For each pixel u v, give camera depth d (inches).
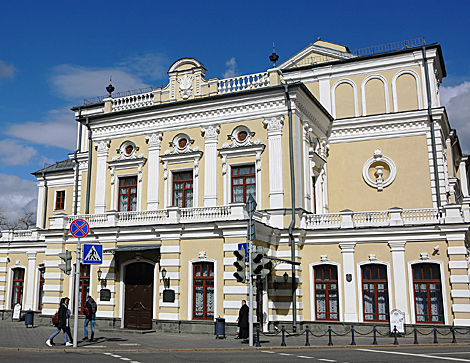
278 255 1087.0
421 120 1272.1
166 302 1020.5
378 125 1310.3
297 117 1139.3
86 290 1146.7
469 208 1113.4
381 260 1055.6
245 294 944.9
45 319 1151.0
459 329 964.6
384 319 1039.0
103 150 1302.9
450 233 1007.0
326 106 1390.3
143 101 1296.8
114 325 1073.5
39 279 1430.9
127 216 1139.9
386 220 1072.2
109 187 1277.1
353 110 1364.4
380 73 1354.6
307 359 633.0
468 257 1047.6
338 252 1091.9
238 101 1174.3
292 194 1095.6
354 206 1298.0
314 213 1230.3
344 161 1331.2
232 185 1163.9
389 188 1275.8
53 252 1175.6
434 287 1015.6
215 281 986.7
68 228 1172.5
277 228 1064.2
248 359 630.5
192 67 1251.8
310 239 1116.5
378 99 1346.0
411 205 1247.5
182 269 1026.1
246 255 832.9
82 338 885.2
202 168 1190.3
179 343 831.1
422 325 995.3
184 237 1035.9
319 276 1105.4
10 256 1489.9
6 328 1103.6
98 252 799.1
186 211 1097.4
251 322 801.6
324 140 1328.7
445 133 1408.7
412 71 1325.0
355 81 1378.0
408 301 1023.0
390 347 813.2
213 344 819.4
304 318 1088.2
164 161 1226.6
